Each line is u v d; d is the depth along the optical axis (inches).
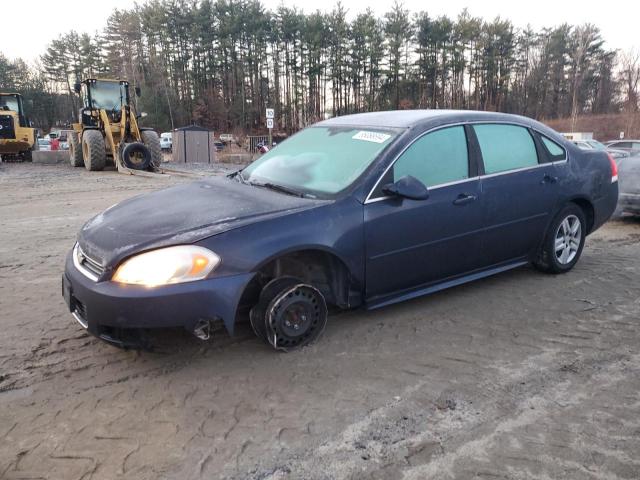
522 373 127.3
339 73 2603.3
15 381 124.1
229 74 2741.1
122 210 146.6
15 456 98.1
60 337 148.0
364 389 120.4
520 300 174.9
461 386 121.5
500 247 176.2
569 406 113.3
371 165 148.2
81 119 751.7
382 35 2571.4
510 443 101.0
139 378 125.9
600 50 2748.5
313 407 113.5
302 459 97.1
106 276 121.2
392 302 154.9
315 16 2605.8
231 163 1051.9
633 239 265.6
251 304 138.9
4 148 894.4
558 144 194.7
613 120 2361.0
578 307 168.7
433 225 155.5
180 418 109.9
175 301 117.6
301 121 2684.5
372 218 143.4
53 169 744.3
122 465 95.7
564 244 198.5
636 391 119.3
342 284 144.8
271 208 136.5
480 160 168.6
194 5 2677.2
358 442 101.8
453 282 169.0
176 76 2731.3
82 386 122.2
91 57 2918.3
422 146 157.0
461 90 2736.2
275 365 131.6
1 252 241.6
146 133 702.5
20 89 3139.8
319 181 151.8
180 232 125.1
